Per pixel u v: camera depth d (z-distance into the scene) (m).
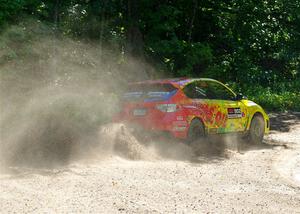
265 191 8.56
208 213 7.14
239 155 12.19
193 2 24.20
